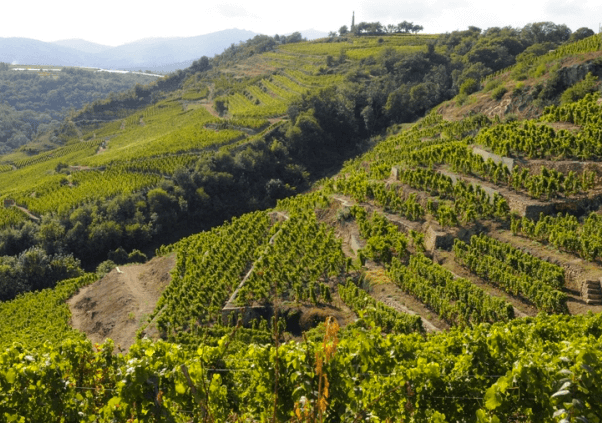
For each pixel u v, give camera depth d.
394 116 89.19
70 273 59.41
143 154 86.69
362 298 27.33
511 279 25.14
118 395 8.04
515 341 9.39
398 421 8.62
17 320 44.03
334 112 93.44
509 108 58.72
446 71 101.12
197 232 70.94
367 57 121.75
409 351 8.66
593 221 27.45
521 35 122.81
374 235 35.28
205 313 33.28
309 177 83.88
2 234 63.56
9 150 188.50
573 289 24.44
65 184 80.62
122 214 67.38
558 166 33.06
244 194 76.19
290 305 30.73
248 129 95.50
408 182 40.16
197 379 8.27
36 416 8.52
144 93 194.25
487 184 34.88
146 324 35.09
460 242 30.11
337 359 7.68
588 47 59.88
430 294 26.06
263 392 8.45
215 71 178.00
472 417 8.36
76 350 9.28
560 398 6.94
